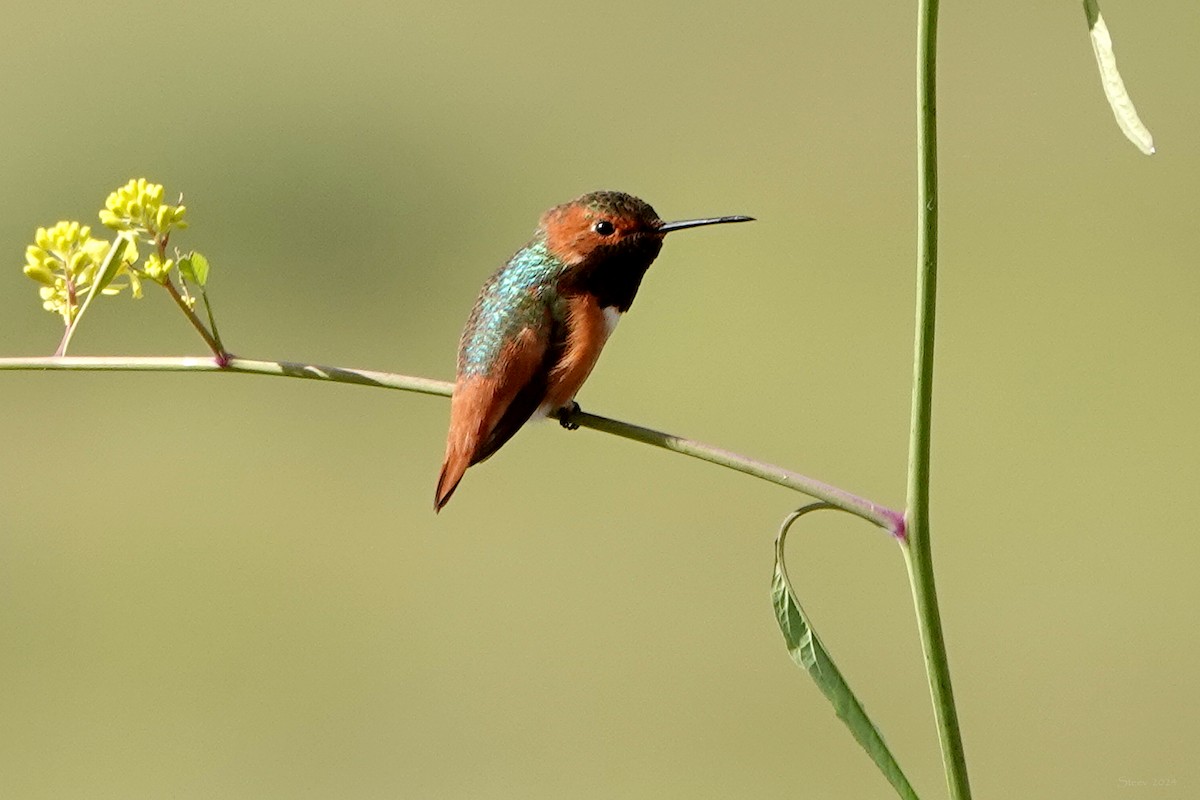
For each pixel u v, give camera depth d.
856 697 3.67
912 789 3.66
